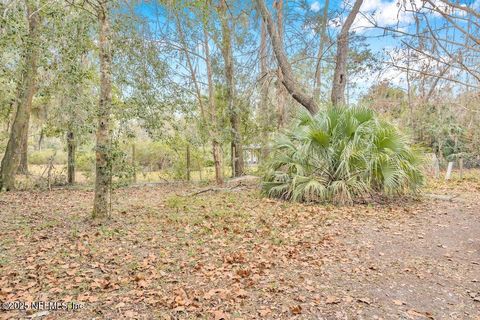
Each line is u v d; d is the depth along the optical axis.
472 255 4.70
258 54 12.55
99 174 6.67
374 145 7.97
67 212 7.68
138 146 14.50
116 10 7.57
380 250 4.92
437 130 14.26
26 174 12.92
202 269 4.19
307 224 6.27
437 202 8.23
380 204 7.98
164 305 3.32
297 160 8.59
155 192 10.89
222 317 3.09
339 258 4.59
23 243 5.21
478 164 15.46
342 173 7.97
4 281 3.76
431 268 4.25
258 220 6.61
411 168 7.99
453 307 3.30
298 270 4.18
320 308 3.27
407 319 3.08
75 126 9.23
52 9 7.35
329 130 8.37
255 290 3.64
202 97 12.54
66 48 7.82
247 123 13.62
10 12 6.56
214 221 6.61
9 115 13.20
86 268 4.22
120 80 6.93
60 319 3.04
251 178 12.59
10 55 8.15
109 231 5.87
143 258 4.58
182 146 12.57
